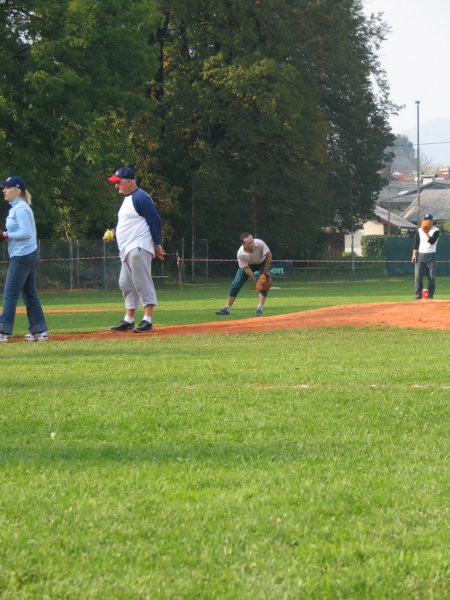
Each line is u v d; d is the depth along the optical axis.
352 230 74.94
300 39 59.12
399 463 5.98
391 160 76.62
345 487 5.34
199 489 5.30
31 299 15.29
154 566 4.05
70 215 54.50
